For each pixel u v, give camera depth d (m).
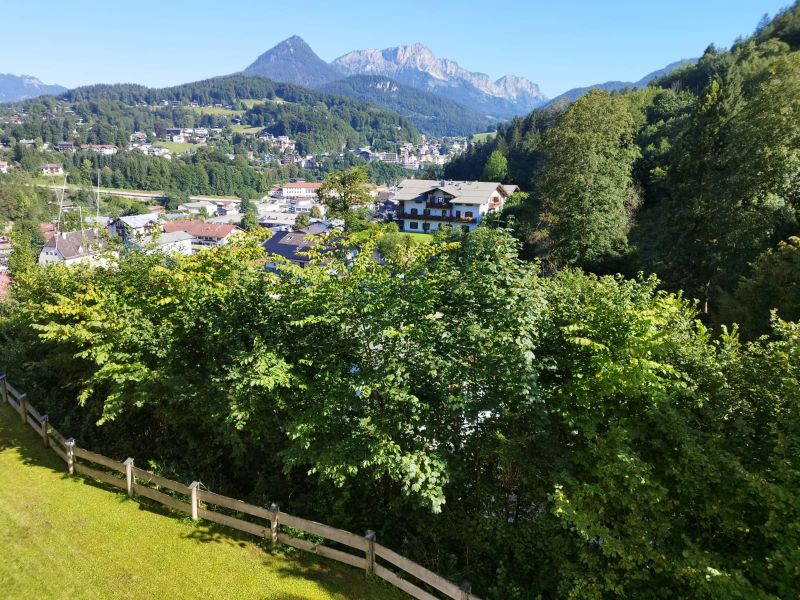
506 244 7.32
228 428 8.26
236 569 7.22
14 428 11.73
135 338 8.86
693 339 7.18
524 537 6.69
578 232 29.34
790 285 14.08
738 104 26.41
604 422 6.61
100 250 12.21
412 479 6.89
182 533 8.03
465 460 7.25
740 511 5.07
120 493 9.17
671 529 5.44
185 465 9.58
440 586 6.07
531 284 7.18
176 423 9.16
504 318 6.54
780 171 19.91
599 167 29.31
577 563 6.05
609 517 5.66
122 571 7.16
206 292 8.66
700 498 5.41
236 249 10.16
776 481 5.00
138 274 10.71
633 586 5.50
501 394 6.49
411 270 7.55
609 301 7.03
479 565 6.86
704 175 25.69
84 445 10.55
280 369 7.16
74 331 9.25
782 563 4.61
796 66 20.50
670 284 25.52
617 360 6.53
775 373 5.79
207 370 8.70
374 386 6.50
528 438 6.39
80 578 7.02
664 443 5.79
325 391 7.24
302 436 7.06
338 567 7.28
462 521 7.18
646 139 48.09
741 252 20.91
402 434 6.80
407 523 7.73
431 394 6.77
